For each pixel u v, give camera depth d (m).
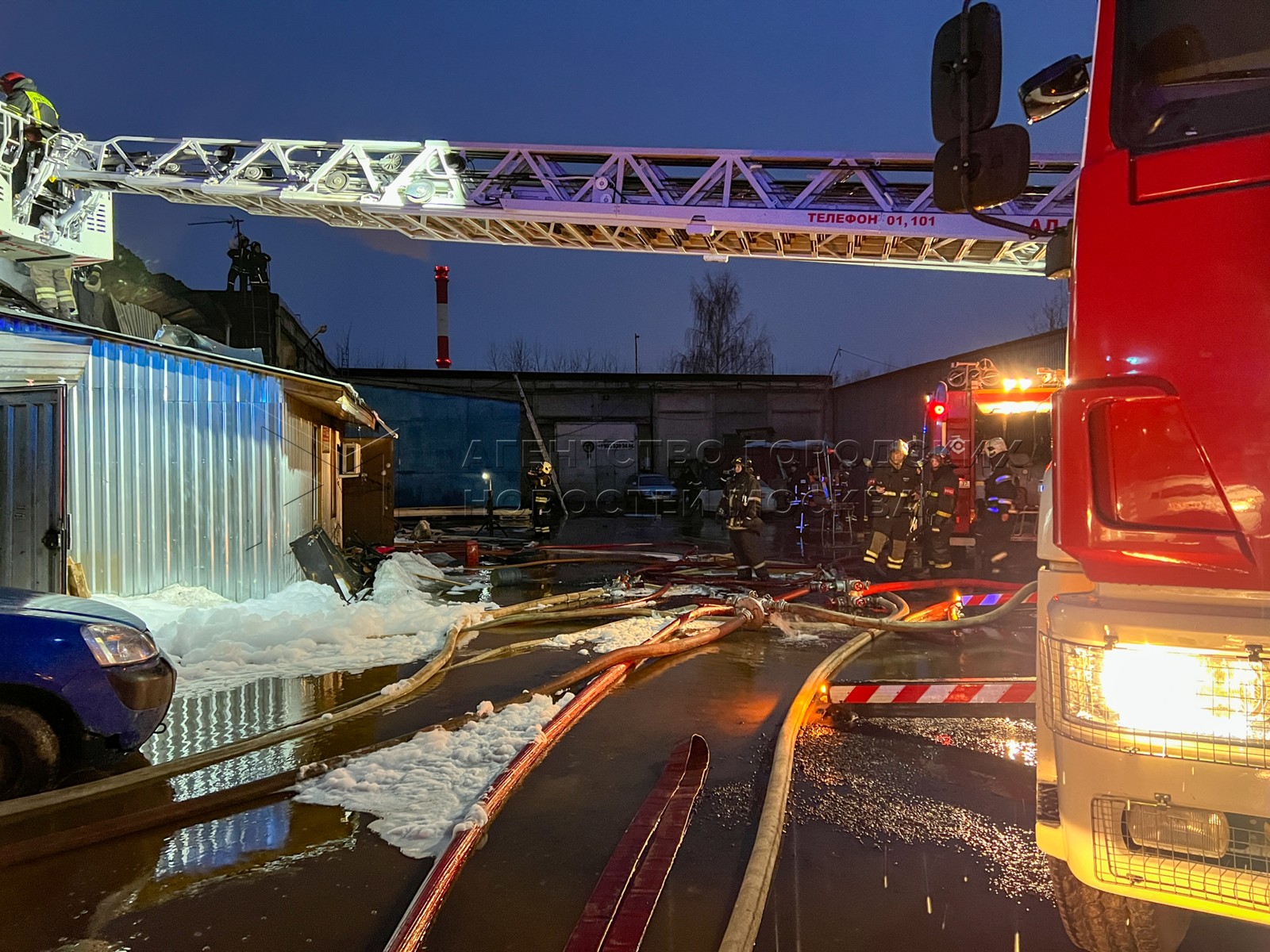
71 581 6.39
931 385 21.27
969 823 3.27
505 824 3.24
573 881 2.80
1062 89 2.26
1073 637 1.76
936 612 7.18
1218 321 1.62
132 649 3.80
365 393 23.88
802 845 3.07
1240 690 1.59
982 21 2.25
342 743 4.28
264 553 8.25
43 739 3.51
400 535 17.02
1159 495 1.67
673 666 5.95
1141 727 1.67
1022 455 9.53
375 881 2.81
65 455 6.38
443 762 3.81
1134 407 1.70
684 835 3.14
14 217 8.66
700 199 8.64
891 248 9.01
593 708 4.87
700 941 2.43
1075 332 1.81
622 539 16.72
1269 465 1.56
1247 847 1.59
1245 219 1.61
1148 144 1.73
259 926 2.54
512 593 9.73
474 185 8.98
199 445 7.61
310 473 9.80
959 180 2.29
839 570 9.62
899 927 2.51
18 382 6.31
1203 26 1.75
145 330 14.57
